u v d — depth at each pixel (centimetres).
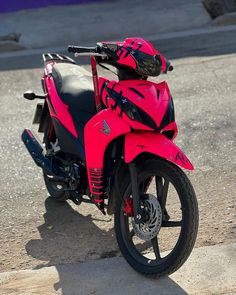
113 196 418
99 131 404
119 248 418
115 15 1376
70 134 454
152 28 1298
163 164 385
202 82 838
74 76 491
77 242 455
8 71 977
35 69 980
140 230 398
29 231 475
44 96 519
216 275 395
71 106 459
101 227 475
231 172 555
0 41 1230
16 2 1451
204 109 726
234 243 432
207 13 1363
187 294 378
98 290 390
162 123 381
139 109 379
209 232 450
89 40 1252
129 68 398
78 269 416
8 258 437
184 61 959
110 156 412
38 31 1297
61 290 391
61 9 1447
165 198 396
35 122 538
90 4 1477
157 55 392
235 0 1396
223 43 1079
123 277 402
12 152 629
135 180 391
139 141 382
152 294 380
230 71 884
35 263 429
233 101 750
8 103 798
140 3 1464
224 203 496
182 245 373
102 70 889
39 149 516
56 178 477
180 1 1445
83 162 452
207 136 641
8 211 507
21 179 566
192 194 375
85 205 514
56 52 1134
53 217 496
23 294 388
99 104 416
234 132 648
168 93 400
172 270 382
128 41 397
